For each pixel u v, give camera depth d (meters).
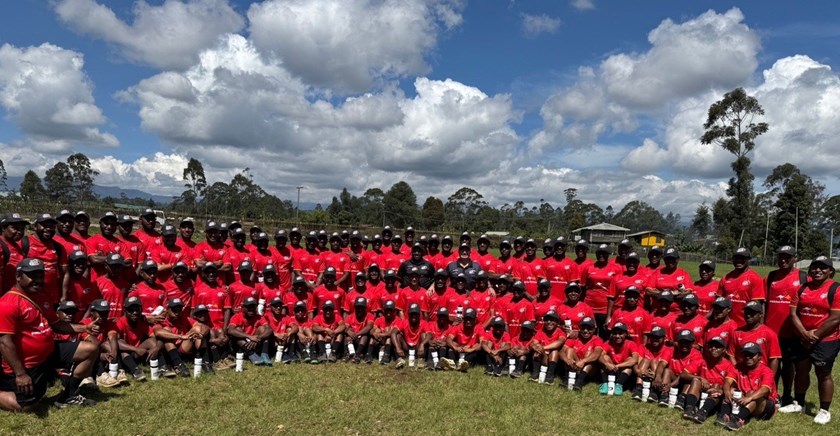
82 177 83.12
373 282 13.27
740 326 9.53
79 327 8.34
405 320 12.29
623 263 12.34
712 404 8.98
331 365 11.60
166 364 10.43
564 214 129.50
